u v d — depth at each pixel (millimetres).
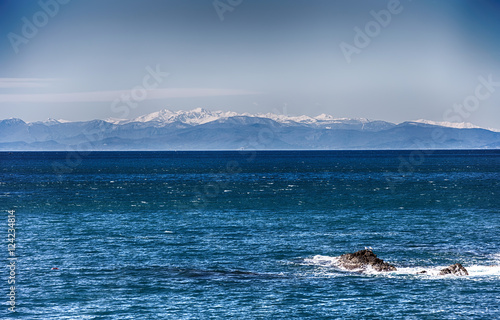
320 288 101062
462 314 88000
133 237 150625
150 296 97312
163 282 105562
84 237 150625
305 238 147750
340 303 93062
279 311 89688
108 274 111250
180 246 138125
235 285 103438
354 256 117375
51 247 137250
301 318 86938
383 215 191000
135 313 89188
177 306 92250
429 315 87562
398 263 119312
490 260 121625
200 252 131125
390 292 98438
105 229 163625
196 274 111062
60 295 97750
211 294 98125
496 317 86750
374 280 105625
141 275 110500
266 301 94250
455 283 103250
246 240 145375
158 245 139375
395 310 89875
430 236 150250
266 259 123562
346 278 107312
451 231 158000
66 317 87250
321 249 134000
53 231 160250
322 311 89688
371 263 114562
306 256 126500
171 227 166750
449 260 121750
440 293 97438
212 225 170375
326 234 153875
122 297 96688
